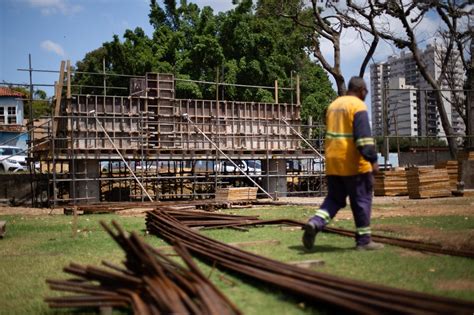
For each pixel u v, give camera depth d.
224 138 25.45
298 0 36.16
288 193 25.38
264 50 43.19
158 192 22.53
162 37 44.84
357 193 7.12
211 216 11.20
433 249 7.04
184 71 41.78
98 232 11.52
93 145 22.06
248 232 9.82
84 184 20.98
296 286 4.68
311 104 46.03
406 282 5.39
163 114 23.98
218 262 6.31
